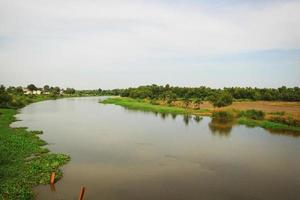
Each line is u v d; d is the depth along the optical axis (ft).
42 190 86.53
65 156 121.80
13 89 641.40
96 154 130.52
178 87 590.96
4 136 152.66
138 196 83.92
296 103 434.71
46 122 232.73
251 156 130.21
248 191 88.99
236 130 204.23
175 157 127.34
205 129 207.31
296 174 105.60
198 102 358.23
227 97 345.10
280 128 212.64
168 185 93.20
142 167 111.96
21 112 310.45
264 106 375.25
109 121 247.70
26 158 117.80
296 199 83.66
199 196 84.53
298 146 152.15
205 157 127.75
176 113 316.19
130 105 416.05
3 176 93.66
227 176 102.78
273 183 96.22
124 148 142.92
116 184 93.15
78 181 95.30
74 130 195.00
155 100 456.04
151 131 195.93
